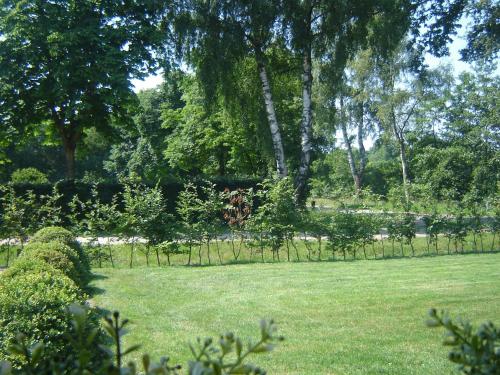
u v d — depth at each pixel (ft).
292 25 65.00
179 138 112.98
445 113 118.42
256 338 20.75
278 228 49.19
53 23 71.26
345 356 18.56
